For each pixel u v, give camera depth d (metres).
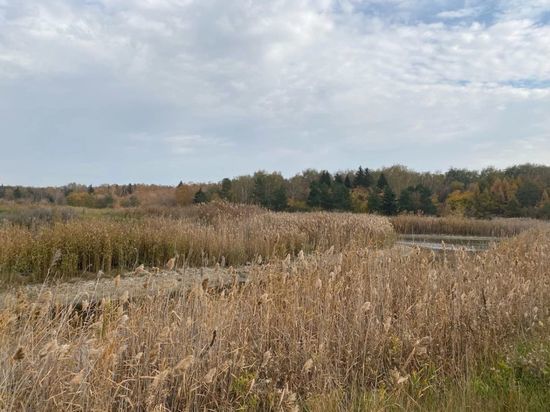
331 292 4.91
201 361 3.64
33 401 2.89
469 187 59.00
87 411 2.92
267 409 3.60
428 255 7.06
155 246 12.55
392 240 16.47
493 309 5.19
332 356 4.29
